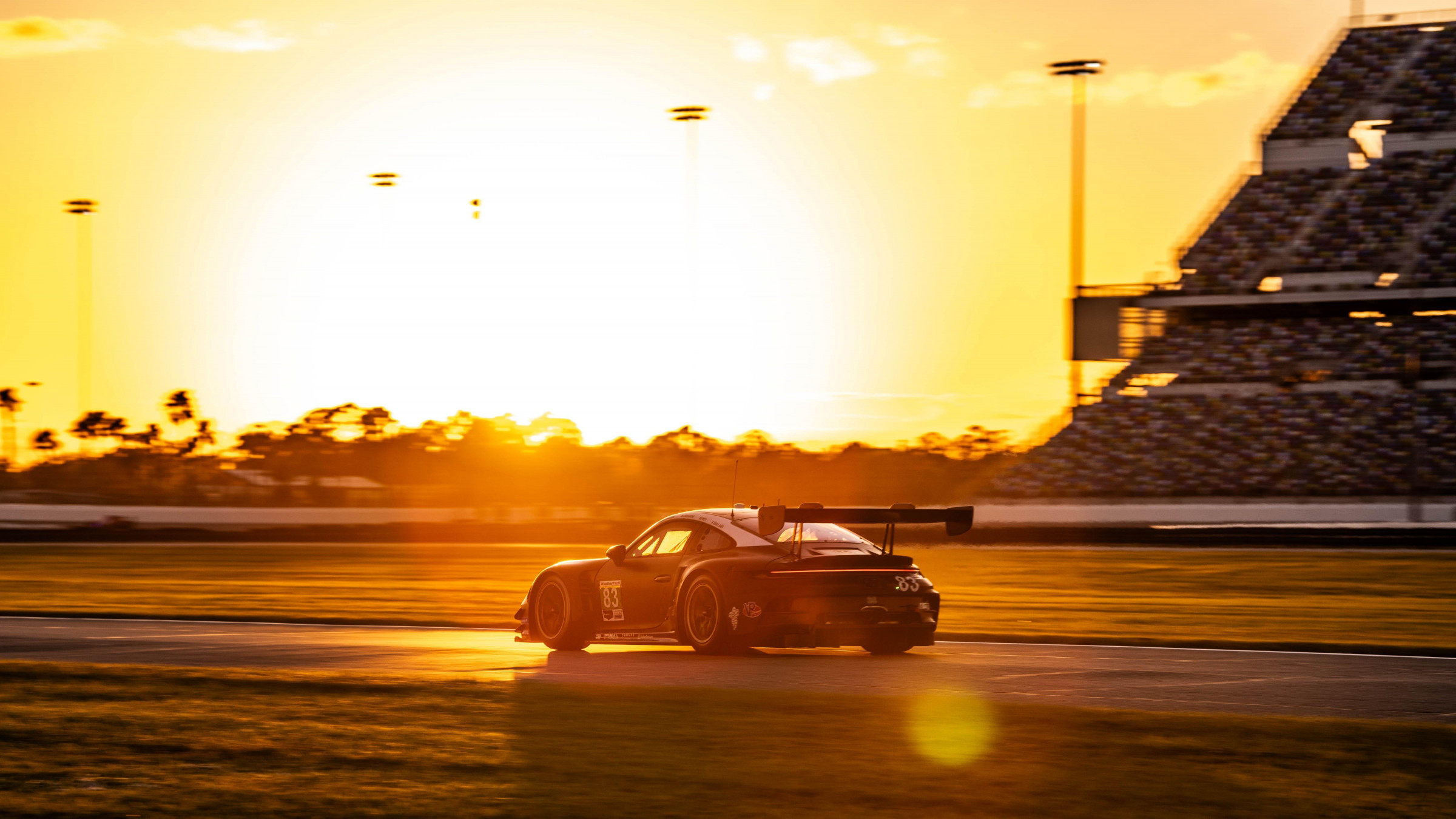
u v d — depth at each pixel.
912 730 7.20
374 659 11.38
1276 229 52.78
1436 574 25.97
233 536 50.94
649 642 11.80
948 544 39.41
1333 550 34.69
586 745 6.91
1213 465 46.72
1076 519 45.25
